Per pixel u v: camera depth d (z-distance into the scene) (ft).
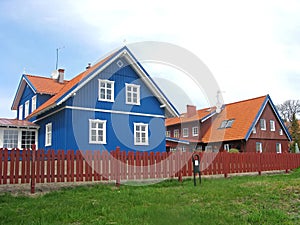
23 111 97.96
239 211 26.63
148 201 30.96
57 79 94.48
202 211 26.05
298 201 30.42
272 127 123.13
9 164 37.91
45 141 75.77
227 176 60.29
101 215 25.67
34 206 29.30
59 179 40.63
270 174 69.21
